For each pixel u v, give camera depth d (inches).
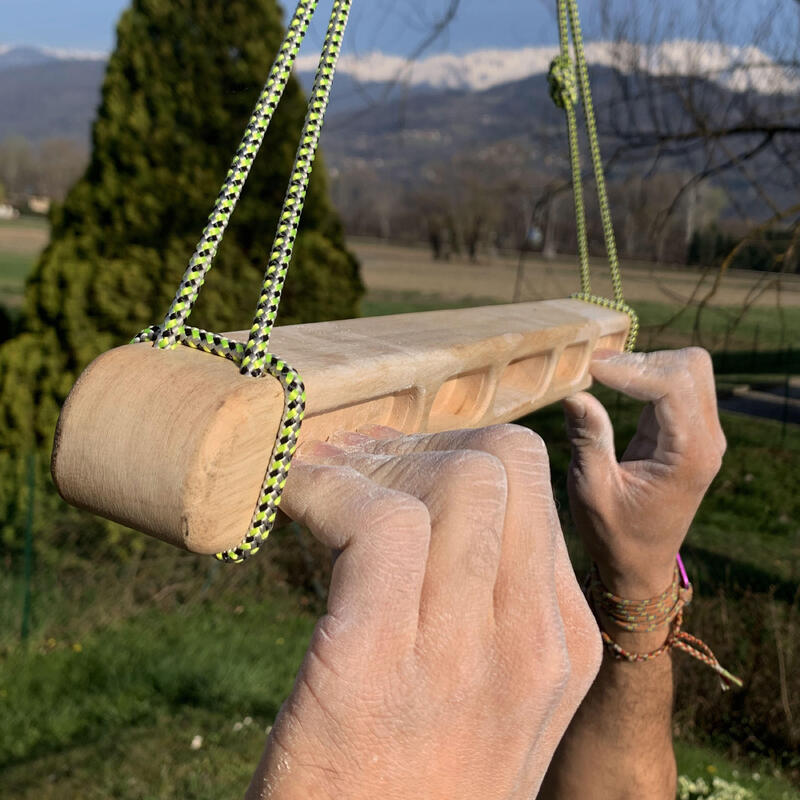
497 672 20.3
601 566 47.3
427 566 20.2
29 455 256.5
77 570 274.2
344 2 28.6
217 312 266.2
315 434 25.6
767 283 221.0
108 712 207.0
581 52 57.1
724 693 211.8
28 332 264.1
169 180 264.7
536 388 40.9
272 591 296.2
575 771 49.6
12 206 3267.7
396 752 19.2
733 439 501.0
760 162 246.5
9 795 159.3
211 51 265.9
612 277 55.8
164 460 20.7
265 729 195.9
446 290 1408.7
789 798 175.0
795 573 313.1
